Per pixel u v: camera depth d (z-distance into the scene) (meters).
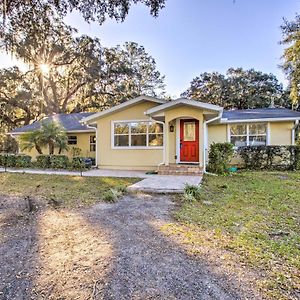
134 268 2.81
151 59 32.88
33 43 8.85
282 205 5.64
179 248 3.35
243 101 31.67
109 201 5.99
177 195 6.65
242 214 4.96
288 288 2.44
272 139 13.46
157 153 12.43
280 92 31.00
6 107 23.72
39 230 4.05
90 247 3.38
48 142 14.05
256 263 2.94
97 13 6.70
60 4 6.54
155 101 12.20
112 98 28.72
